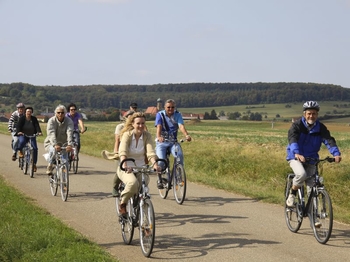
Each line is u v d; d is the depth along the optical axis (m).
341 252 12.16
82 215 16.38
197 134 106.44
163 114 19.31
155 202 18.88
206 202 18.88
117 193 13.39
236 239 13.41
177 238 13.53
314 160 13.41
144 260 11.58
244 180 27.58
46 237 12.62
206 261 11.49
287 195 14.47
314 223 13.12
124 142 12.68
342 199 24.55
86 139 51.56
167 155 19.39
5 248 11.71
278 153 35.06
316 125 13.55
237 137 91.38
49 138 20.17
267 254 12.01
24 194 19.98
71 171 27.69
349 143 68.56
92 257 11.16
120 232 14.20
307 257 11.75
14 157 28.41
